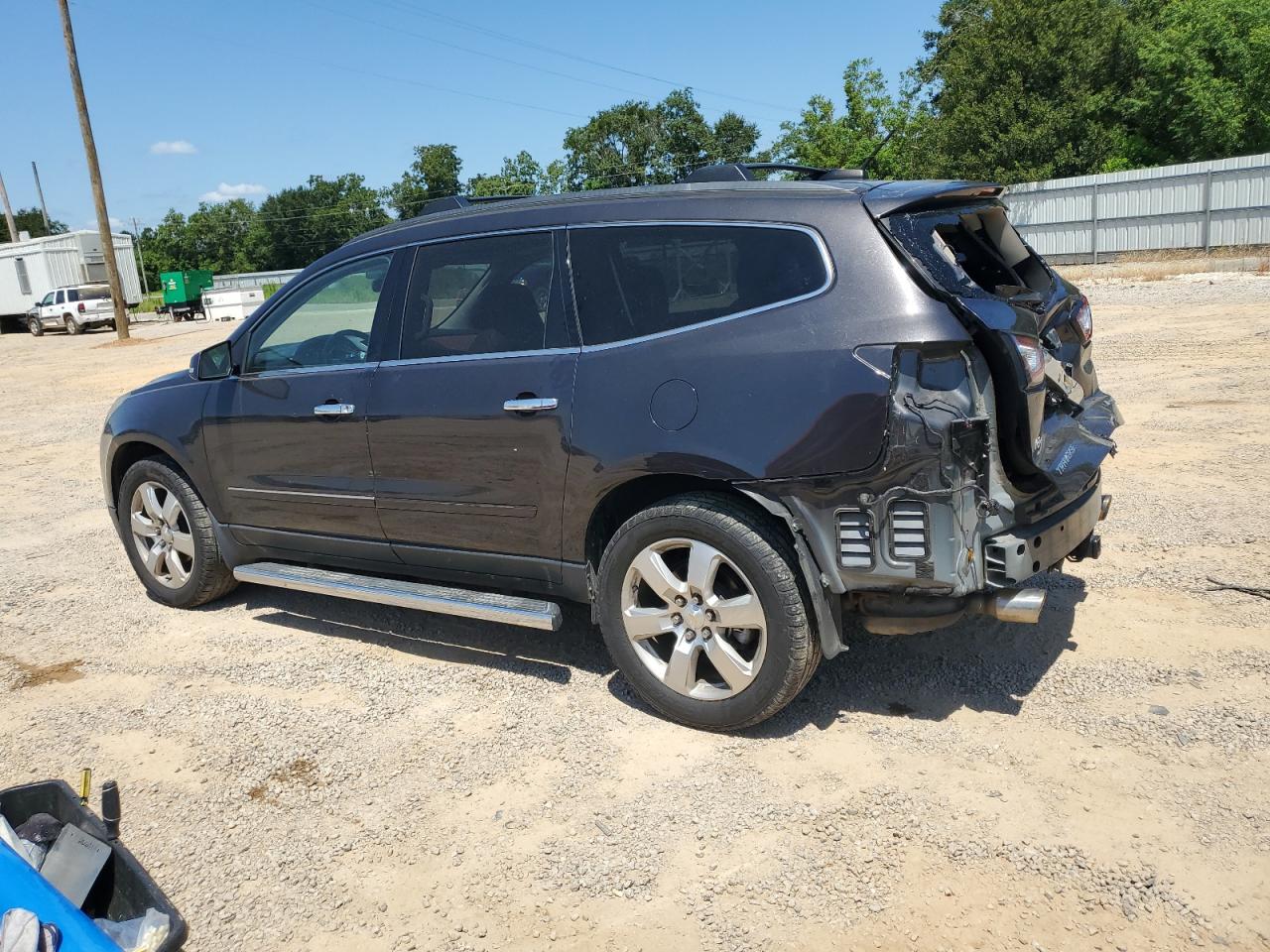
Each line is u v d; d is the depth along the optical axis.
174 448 5.06
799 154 46.72
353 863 3.06
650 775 3.42
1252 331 11.52
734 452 3.34
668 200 3.69
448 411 3.99
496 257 4.04
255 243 95.69
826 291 3.27
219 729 3.95
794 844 2.99
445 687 4.21
